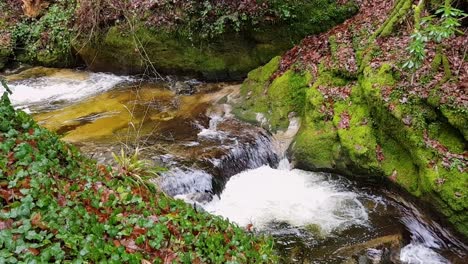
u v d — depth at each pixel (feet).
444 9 19.81
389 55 24.67
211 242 15.25
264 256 16.58
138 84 36.73
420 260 19.58
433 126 21.20
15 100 33.71
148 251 13.60
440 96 20.85
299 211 22.48
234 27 34.09
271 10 33.86
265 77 31.65
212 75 36.32
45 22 41.70
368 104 24.26
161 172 22.21
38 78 38.68
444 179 19.77
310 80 28.32
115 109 31.65
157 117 30.22
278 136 28.07
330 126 25.61
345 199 23.40
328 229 21.01
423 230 21.13
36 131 17.04
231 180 24.75
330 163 25.05
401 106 21.90
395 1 28.55
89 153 24.29
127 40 37.06
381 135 23.41
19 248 11.18
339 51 28.27
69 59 40.55
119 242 13.42
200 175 23.00
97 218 14.05
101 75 39.34
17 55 42.04
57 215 12.95
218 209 22.56
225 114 30.94
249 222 21.58
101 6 37.86
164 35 36.14
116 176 17.88
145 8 36.65
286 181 25.17
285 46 34.86
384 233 20.57
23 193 13.16
